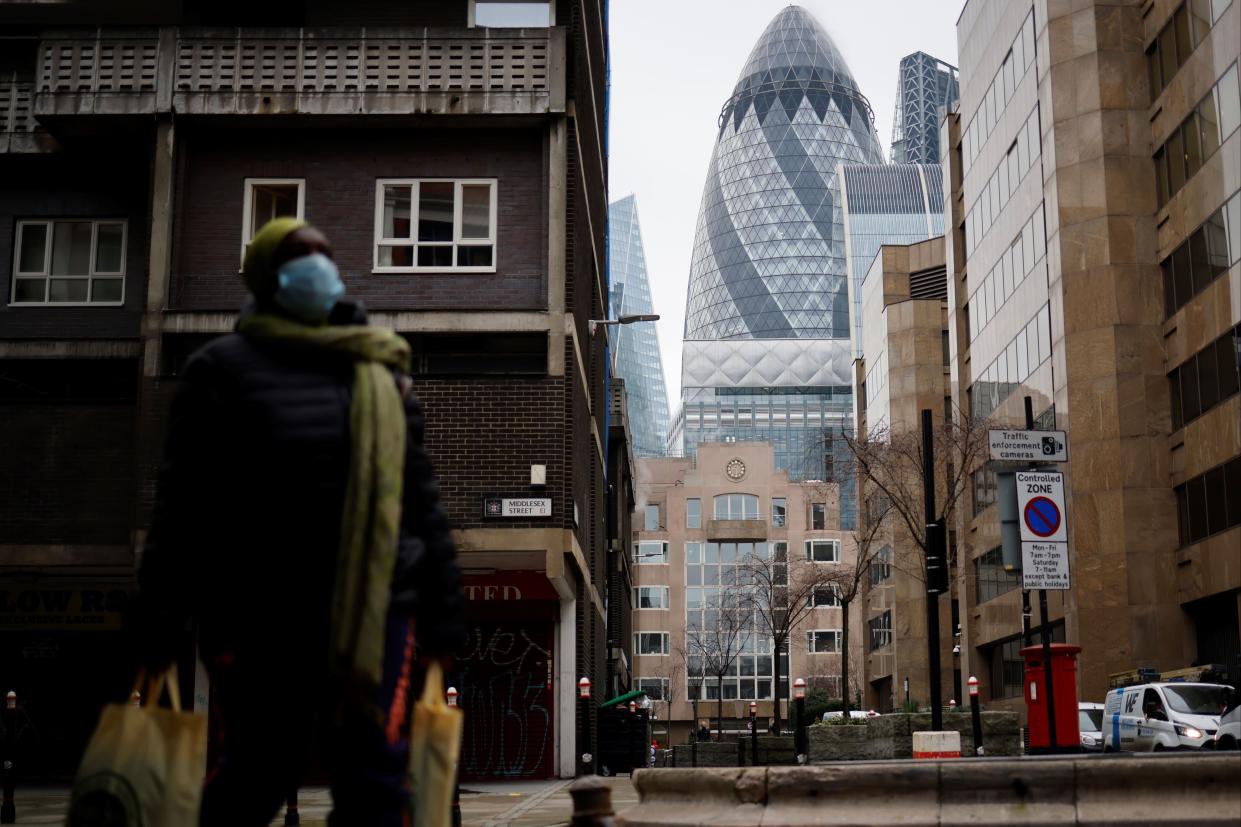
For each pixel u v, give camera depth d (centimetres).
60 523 2505
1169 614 4175
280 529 338
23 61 2695
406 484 353
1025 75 4994
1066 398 4472
